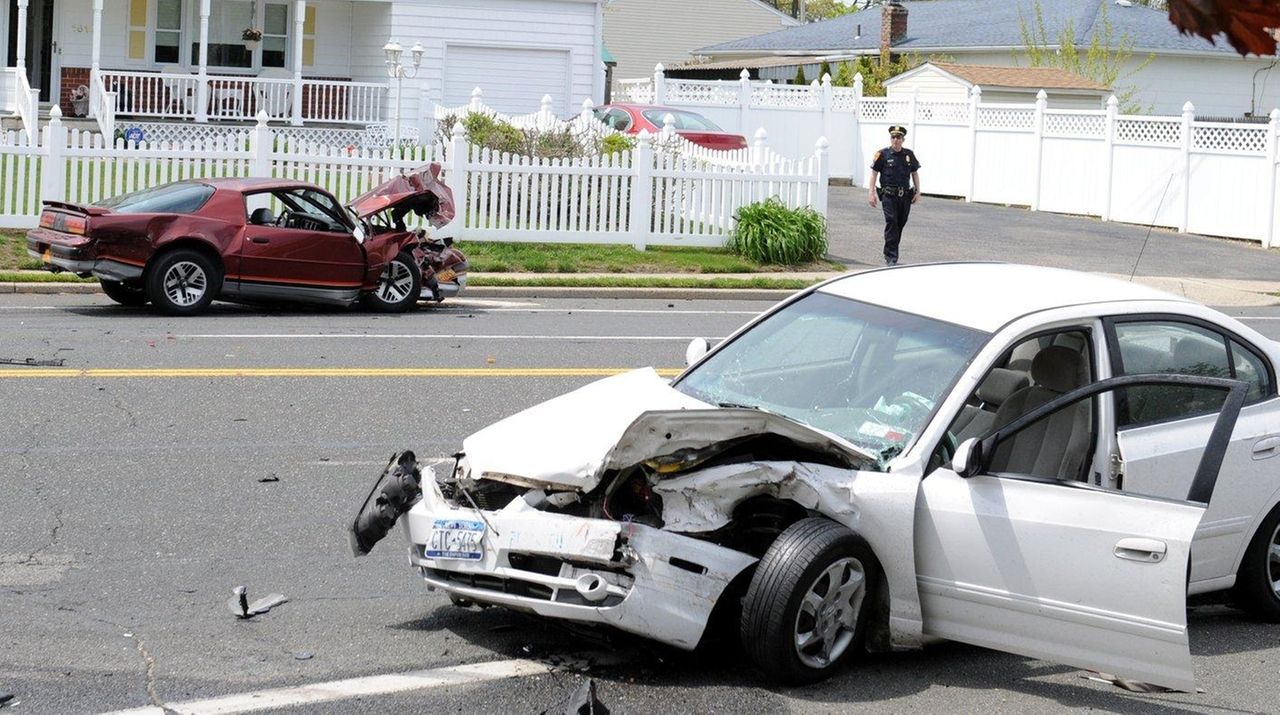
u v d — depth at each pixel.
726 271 22.20
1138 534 5.39
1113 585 5.43
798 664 5.67
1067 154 33.34
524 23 35.75
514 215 22.55
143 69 34.38
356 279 16.78
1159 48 41.88
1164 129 30.97
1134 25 43.47
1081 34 42.66
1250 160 29.11
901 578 5.83
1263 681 6.13
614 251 22.67
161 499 8.37
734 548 6.00
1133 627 5.40
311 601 6.71
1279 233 28.48
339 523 8.03
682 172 23.25
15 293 17.84
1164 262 25.58
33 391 11.17
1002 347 6.24
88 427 10.09
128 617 6.38
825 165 24.00
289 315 16.48
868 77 44.12
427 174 17.58
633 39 65.06
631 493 5.95
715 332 16.34
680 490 5.70
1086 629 5.51
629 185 23.16
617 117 30.70
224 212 16.12
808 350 6.74
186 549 7.46
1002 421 6.29
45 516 7.93
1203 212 30.12
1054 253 26.16
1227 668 6.31
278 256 16.27
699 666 5.98
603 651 6.13
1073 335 6.46
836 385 6.47
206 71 32.62
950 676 6.02
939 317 6.55
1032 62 43.31
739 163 24.73
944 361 6.29
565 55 36.28
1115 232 29.88
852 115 39.25
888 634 5.93
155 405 10.89
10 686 5.48
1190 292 21.97
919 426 6.04
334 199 16.83
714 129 30.66
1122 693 5.91
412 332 15.30
